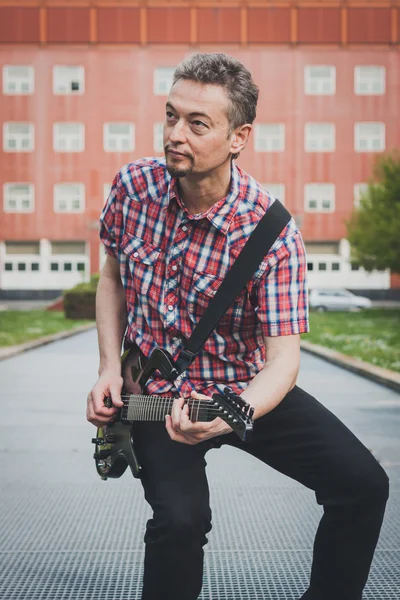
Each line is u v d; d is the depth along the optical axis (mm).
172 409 2586
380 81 61906
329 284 62312
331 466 2797
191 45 61750
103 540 4977
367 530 2824
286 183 62094
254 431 2854
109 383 2990
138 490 6301
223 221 2768
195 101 2588
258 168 62125
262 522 5383
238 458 7535
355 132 62031
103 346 3107
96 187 62219
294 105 61906
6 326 31594
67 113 62031
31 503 5891
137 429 2951
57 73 61969
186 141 2607
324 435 2824
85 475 6816
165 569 2639
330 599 2908
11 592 4090
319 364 17953
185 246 2816
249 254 2771
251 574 4352
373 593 4066
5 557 4645
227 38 61719
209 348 2889
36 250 62750
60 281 62656
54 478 6703
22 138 62094
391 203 41938
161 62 61812
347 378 14820
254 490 6289
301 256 2830
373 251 41719
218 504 5863
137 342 2990
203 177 2703
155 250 2865
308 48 61719
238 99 2623
